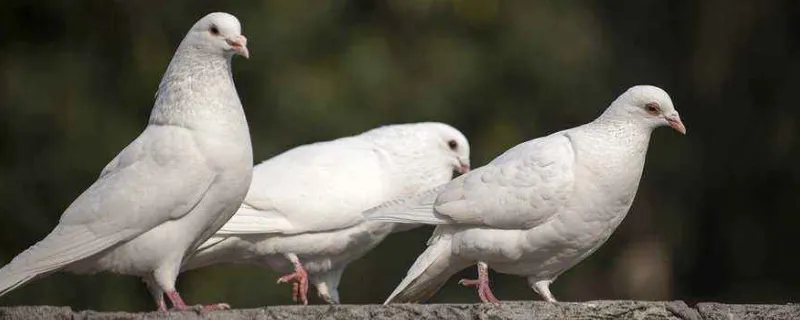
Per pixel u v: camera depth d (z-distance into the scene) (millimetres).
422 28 17000
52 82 15844
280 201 10938
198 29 9219
